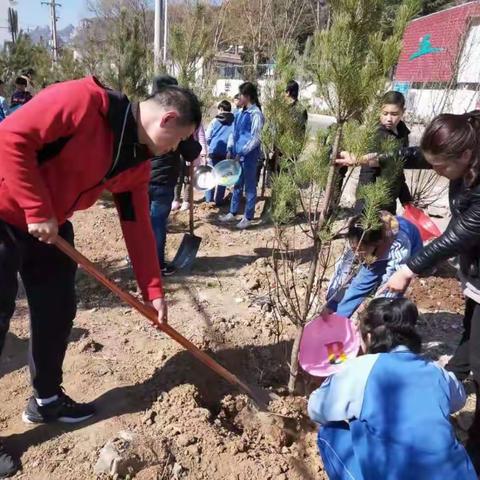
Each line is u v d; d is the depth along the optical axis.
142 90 6.33
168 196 4.35
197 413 2.69
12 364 3.15
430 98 7.04
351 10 2.24
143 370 3.05
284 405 2.95
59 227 2.41
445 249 2.26
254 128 5.75
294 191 2.61
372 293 3.09
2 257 2.19
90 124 2.04
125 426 2.61
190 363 3.12
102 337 3.42
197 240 4.80
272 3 14.38
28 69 10.15
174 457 2.46
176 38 5.09
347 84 2.31
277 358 3.41
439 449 1.90
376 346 2.13
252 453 2.60
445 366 3.10
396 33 2.26
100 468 2.32
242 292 4.32
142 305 2.50
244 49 18.28
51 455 2.42
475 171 2.14
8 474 2.32
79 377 2.97
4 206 2.12
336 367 2.81
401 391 1.98
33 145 1.97
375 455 1.94
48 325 2.45
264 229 6.11
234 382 2.88
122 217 2.55
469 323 2.86
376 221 2.54
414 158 2.84
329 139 2.60
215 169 5.26
